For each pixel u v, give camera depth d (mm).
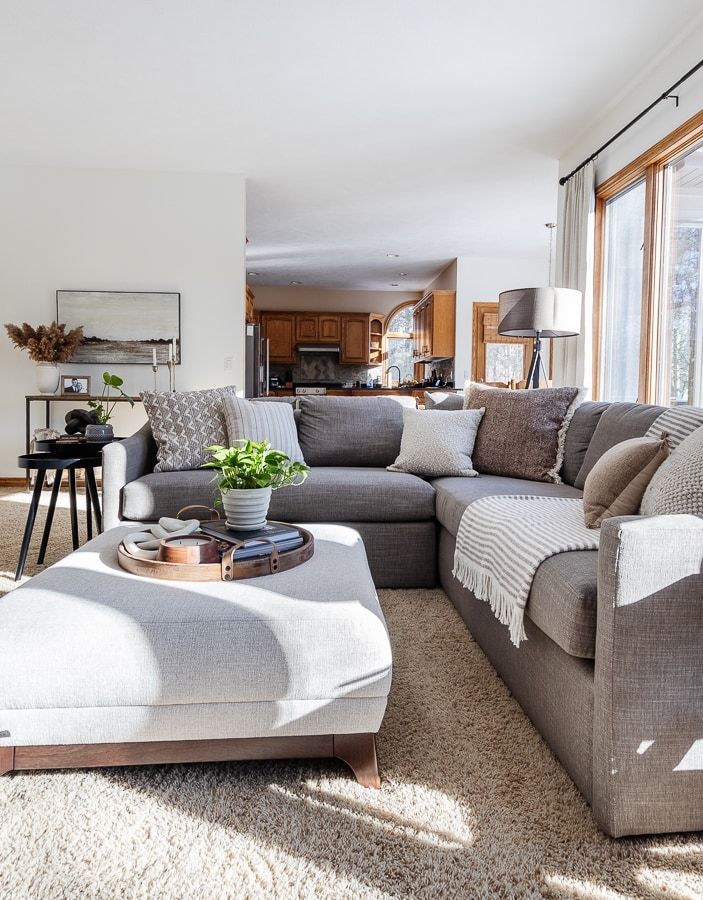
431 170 5273
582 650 1308
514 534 1825
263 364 8289
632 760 1182
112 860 1149
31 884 1093
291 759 1482
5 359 5453
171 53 3434
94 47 3375
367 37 3277
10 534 3590
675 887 1102
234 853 1168
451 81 3754
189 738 1334
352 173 5344
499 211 6418
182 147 4816
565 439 2984
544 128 4430
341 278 9891
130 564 1589
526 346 8453
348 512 2777
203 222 5379
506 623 1699
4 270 5320
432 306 8477
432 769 1440
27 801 1306
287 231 7180
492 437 3141
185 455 3008
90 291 5344
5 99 4000
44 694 1271
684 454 1601
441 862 1152
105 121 4340
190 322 5422
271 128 4445
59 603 1371
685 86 3287
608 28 3201
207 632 1305
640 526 1170
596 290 4492
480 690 1834
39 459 2838
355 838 1212
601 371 4543
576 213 4547
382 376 10977
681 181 3604
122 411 5461
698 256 3457
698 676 1186
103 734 1311
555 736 1470
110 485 2709
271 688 1310
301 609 1357
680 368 3639
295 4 2992
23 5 2994
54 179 5285
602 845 1197
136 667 1281
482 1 2977
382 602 2619
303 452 3426
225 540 1647
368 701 1347
